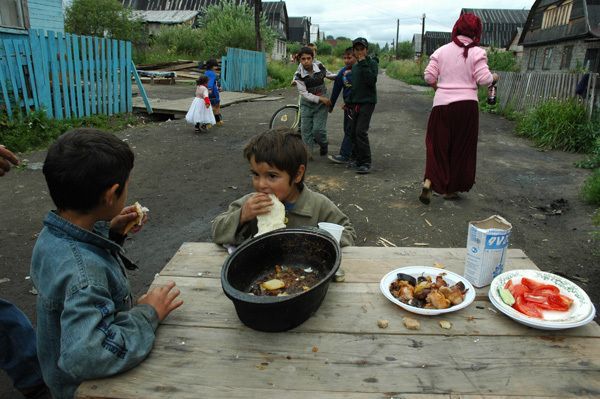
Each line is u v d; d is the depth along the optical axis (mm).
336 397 1206
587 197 5344
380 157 7352
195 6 41438
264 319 1421
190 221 4664
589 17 20219
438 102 4773
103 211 1527
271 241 1745
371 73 5883
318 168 6516
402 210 4965
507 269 1907
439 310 1543
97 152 1444
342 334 1465
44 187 5551
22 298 3264
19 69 7910
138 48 25547
